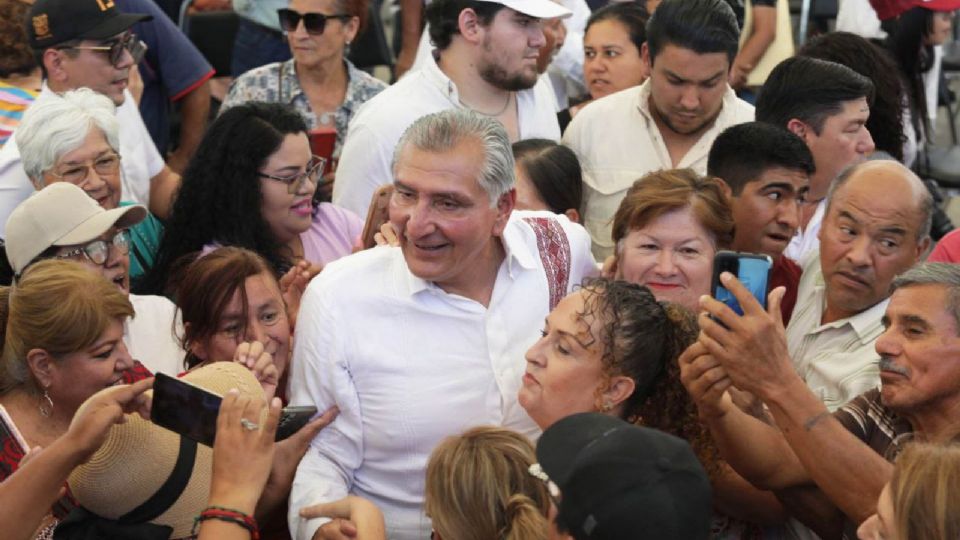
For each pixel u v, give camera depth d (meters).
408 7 8.23
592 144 5.62
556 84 7.57
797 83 5.05
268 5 7.29
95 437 3.06
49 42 5.46
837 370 3.94
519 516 2.84
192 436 3.17
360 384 3.75
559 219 4.10
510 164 3.64
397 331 3.74
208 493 3.29
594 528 2.40
